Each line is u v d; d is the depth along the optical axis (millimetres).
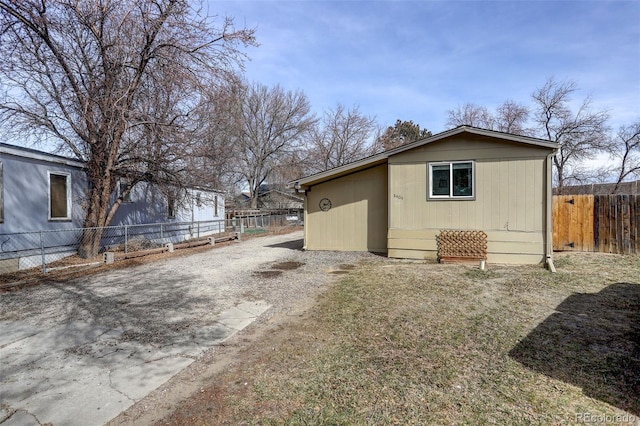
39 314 4996
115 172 10031
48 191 9367
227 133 18906
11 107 9047
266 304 5316
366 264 8469
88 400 2736
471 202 8523
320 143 32906
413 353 3451
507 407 2508
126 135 9992
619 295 5359
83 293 6137
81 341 3975
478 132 8203
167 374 3158
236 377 3064
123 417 2504
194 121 10555
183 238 16266
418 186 9008
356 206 10578
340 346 3664
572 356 3324
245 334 4113
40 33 8391
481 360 3275
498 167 8289
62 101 9438
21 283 6902
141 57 9320
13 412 2578
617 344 3576
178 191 11633
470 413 2441
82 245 9852
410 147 8914
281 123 32969
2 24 7938
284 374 3086
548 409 2477
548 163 7887
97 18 8812
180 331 4242
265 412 2523
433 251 8859
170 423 2420
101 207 10008
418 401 2607
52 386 2965
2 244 8125
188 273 7832
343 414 2467
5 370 3277
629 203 8812
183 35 9211
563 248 9547
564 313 4582
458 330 4039
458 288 5922
